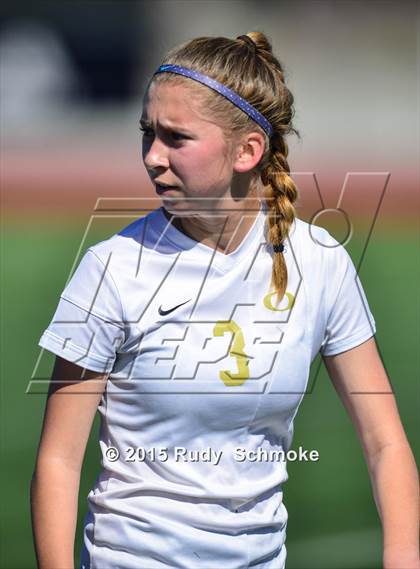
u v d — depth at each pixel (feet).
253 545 26.73
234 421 26.48
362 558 52.70
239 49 26.45
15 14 387.14
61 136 321.52
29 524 57.88
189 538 26.07
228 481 26.58
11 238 174.50
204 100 25.55
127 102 383.04
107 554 26.48
